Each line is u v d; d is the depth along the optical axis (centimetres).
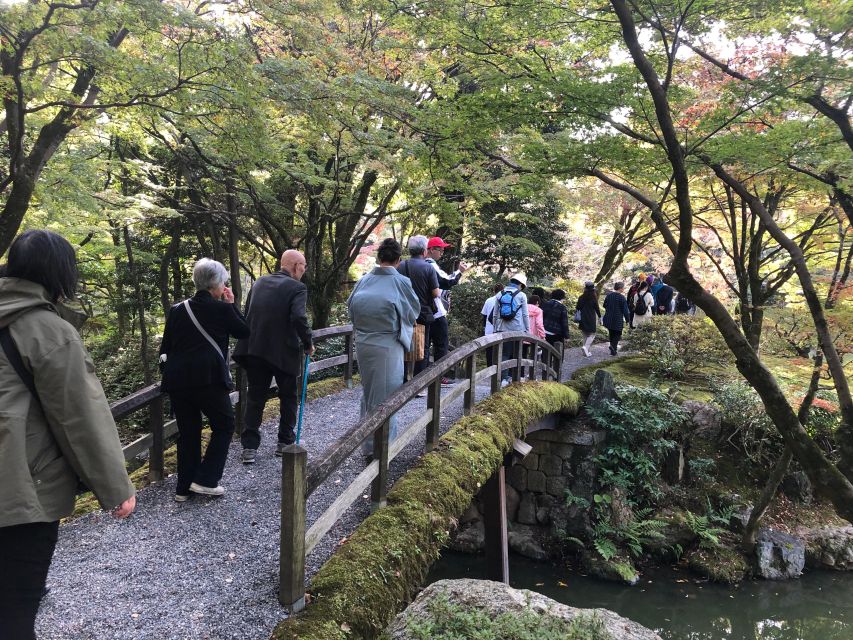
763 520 884
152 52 591
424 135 707
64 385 163
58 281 173
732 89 491
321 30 658
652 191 813
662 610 736
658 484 913
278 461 473
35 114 706
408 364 606
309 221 1057
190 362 362
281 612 259
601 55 618
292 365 438
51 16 494
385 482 354
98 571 298
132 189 1213
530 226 1427
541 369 908
